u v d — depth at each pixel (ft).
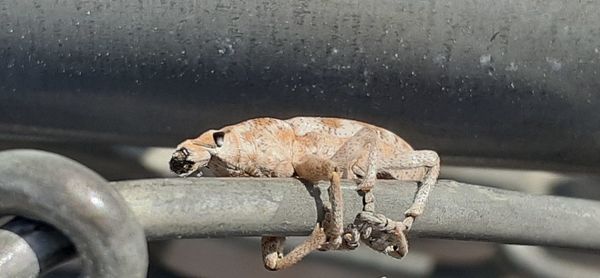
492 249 0.24
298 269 0.24
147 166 0.21
